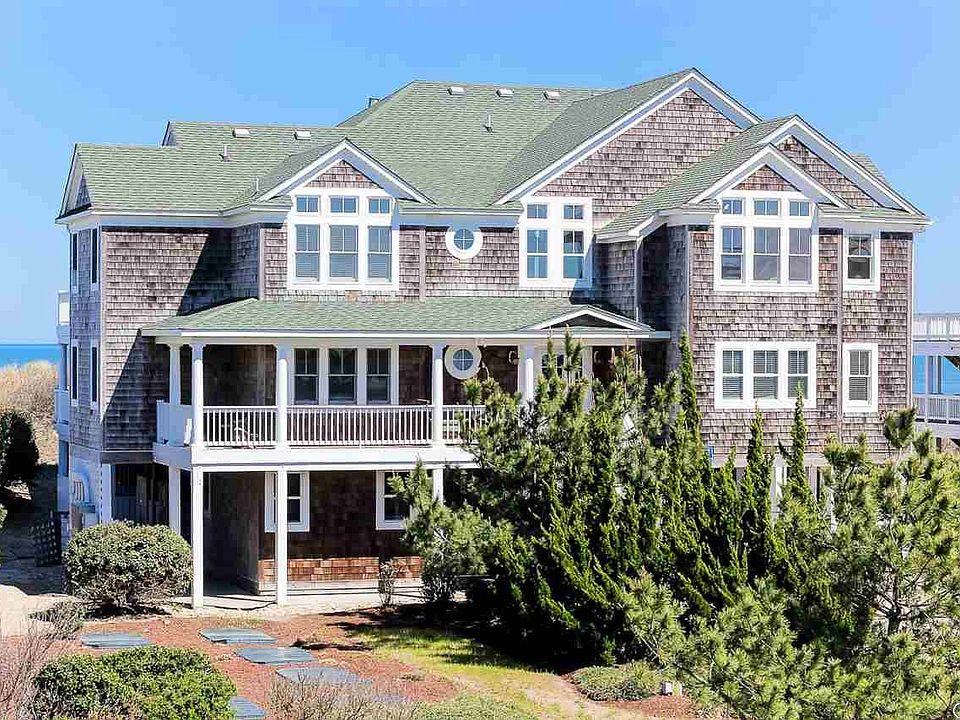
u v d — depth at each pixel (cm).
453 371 4100
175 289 4147
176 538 3550
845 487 2383
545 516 3222
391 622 3491
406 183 4112
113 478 4097
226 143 4519
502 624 3294
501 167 4566
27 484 5509
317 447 3756
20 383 7069
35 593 3834
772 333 4091
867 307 4328
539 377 3325
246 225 4075
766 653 2186
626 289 4159
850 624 2358
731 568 2994
